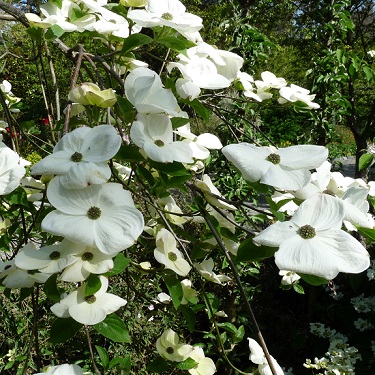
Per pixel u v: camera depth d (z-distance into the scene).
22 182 0.72
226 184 1.66
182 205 1.57
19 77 3.09
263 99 0.78
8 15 0.69
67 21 0.63
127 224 0.44
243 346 1.79
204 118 0.65
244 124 1.62
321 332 1.75
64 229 0.43
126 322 1.39
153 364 0.69
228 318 1.77
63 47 0.64
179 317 1.55
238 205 0.59
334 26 2.00
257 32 1.69
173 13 0.63
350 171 4.58
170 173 0.53
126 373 0.65
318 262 0.42
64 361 1.38
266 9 2.32
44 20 0.59
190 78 0.64
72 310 0.49
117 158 0.51
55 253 0.47
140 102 0.53
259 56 1.83
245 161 0.48
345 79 1.96
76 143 0.47
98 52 0.75
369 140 1.82
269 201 0.55
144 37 0.57
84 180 0.43
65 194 0.44
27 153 1.71
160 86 0.55
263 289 2.04
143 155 0.53
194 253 0.71
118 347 1.41
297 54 2.89
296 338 1.84
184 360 0.68
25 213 0.83
